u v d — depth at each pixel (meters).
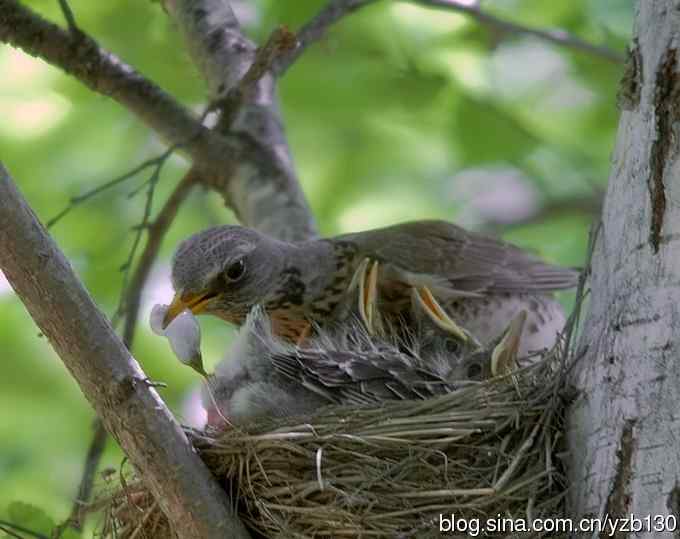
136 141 16.52
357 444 8.59
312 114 16.09
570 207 17.62
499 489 8.35
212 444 8.74
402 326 11.99
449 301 12.54
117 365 7.97
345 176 17.06
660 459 7.53
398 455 8.59
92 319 7.92
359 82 15.79
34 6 14.67
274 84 13.59
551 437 8.52
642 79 8.12
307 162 17.05
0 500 14.38
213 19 13.20
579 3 16.38
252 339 10.01
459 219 17.62
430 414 8.75
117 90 12.33
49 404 15.54
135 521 8.99
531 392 8.79
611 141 16.86
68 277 7.88
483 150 16.09
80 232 16.09
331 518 8.40
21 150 16.06
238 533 8.31
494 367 10.41
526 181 17.94
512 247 13.17
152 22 15.04
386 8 15.96
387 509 8.39
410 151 16.86
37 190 16.17
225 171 13.01
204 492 8.22
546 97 16.77
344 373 9.69
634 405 7.70
